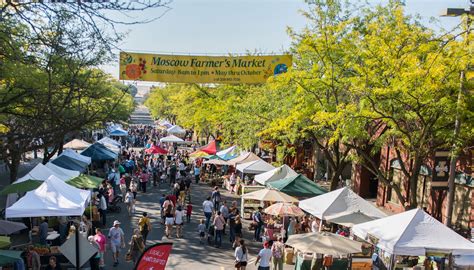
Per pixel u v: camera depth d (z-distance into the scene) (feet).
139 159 117.91
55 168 63.52
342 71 55.42
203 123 124.98
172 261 50.80
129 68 61.52
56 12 22.79
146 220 55.11
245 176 93.35
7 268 39.37
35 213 43.11
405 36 48.11
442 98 42.75
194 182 107.86
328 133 59.31
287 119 56.49
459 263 40.83
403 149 62.54
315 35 55.83
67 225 53.78
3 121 42.34
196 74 62.85
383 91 43.14
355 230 42.88
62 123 25.91
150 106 366.22
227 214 63.67
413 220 38.78
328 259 45.03
